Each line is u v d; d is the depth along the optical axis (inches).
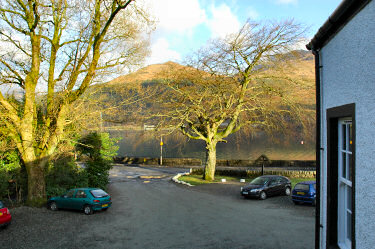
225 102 1058.7
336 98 203.2
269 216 556.4
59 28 621.6
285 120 1023.0
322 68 238.5
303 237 409.4
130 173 1456.7
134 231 466.3
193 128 1105.4
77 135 810.2
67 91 587.5
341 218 209.3
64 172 762.8
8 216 469.4
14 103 648.4
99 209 592.4
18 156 698.8
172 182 1136.8
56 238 427.2
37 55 595.8
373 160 141.8
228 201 741.9
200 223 514.6
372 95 144.5
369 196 145.5
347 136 197.0
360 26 161.8
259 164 1535.4
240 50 946.7
